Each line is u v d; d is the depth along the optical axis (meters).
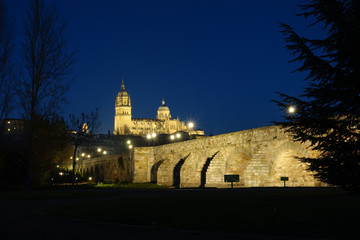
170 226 11.47
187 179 53.16
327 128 14.52
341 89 14.24
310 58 14.46
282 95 15.08
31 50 32.31
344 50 14.05
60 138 44.03
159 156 66.56
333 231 10.02
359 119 14.49
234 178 35.72
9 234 10.55
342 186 14.92
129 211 14.97
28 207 19.14
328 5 14.34
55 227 11.77
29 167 34.16
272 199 17.45
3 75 32.12
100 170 99.44
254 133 39.03
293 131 15.48
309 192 22.42
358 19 14.33
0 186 43.75
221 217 12.77
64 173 85.75
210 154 48.72
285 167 35.62
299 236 9.62
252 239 9.30
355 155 14.17
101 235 10.19
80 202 21.20
